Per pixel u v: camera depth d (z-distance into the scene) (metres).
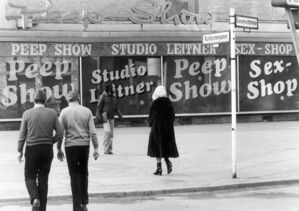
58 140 10.51
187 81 32.06
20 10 29.28
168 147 15.23
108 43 30.94
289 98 34.09
